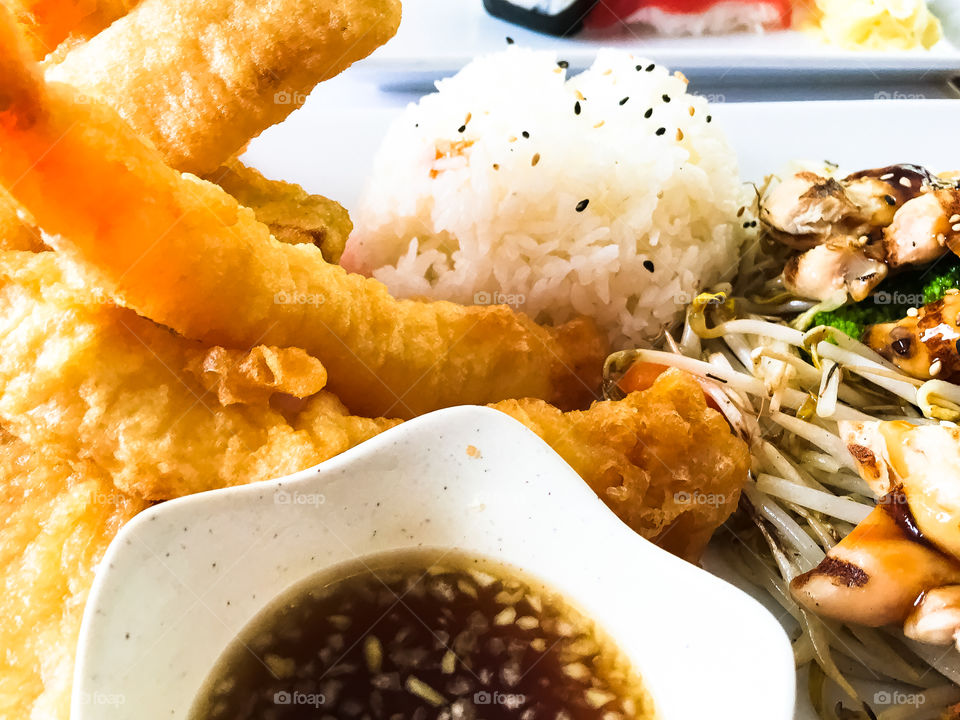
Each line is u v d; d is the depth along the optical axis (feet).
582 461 0.39
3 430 0.40
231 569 0.33
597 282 0.51
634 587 0.34
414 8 0.77
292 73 0.44
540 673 0.34
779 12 0.75
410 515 0.36
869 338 0.47
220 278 0.37
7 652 0.34
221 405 0.37
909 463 0.38
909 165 0.53
